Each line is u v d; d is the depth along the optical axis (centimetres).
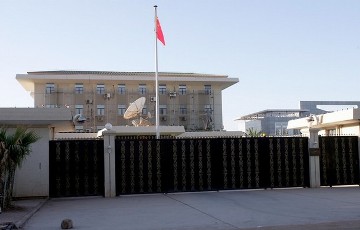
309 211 1288
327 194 1756
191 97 6888
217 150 2003
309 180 2067
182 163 1970
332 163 2112
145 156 1939
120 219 1227
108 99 6575
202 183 1975
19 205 1571
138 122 4600
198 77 6888
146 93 6700
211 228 1045
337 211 1277
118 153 1912
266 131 8025
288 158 2064
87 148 1897
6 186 1453
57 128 2336
